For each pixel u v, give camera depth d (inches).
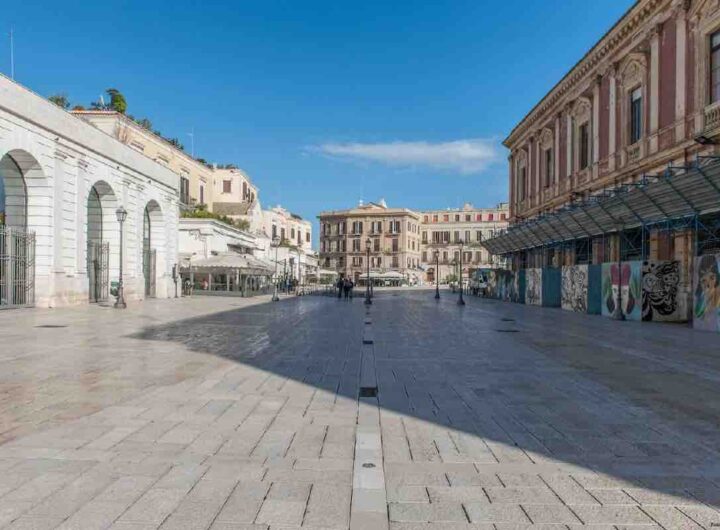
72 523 145.6
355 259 4744.1
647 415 265.4
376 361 422.6
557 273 1243.8
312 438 221.9
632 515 154.5
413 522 148.7
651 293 810.8
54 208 903.1
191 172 2244.1
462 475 183.9
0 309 823.7
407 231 4626.0
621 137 1013.2
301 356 445.4
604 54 1079.6
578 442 222.2
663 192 733.3
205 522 146.8
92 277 1111.0
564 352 482.6
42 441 214.1
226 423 242.4
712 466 195.2
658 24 880.9
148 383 327.3
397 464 194.1
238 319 804.0
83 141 985.5
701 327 687.7
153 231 1382.9
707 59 767.1
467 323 784.3
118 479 175.8
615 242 986.1
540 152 1509.6
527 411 271.6
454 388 324.5
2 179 887.1
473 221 4827.8
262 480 176.2
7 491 165.9
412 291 2787.9
